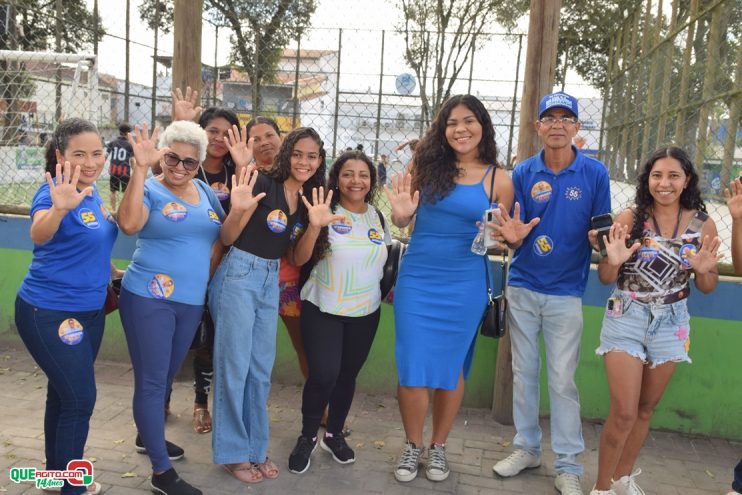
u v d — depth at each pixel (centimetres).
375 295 308
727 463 343
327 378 296
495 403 384
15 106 788
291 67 1320
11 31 861
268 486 291
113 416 354
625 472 294
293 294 329
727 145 634
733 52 748
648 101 1153
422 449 315
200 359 339
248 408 296
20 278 442
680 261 265
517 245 287
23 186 723
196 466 304
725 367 366
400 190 290
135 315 262
